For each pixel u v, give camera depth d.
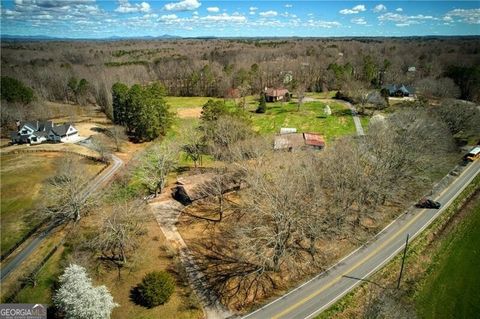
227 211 67.88
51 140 107.69
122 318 45.62
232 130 82.69
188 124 110.25
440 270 54.75
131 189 76.06
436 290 50.84
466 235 62.88
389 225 64.00
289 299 48.06
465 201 72.62
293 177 56.56
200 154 90.06
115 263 54.50
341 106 140.00
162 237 60.84
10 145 106.38
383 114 122.62
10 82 126.19
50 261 55.88
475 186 77.50
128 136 112.62
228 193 73.38
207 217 66.75
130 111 109.75
